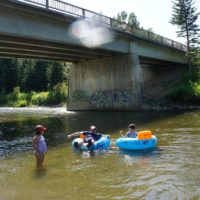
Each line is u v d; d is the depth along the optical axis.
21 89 85.75
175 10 55.03
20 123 29.02
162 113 32.28
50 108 58.09
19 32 24.27
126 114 32.81
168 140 15.91
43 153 11.74
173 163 11.19
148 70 58.03
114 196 8.08
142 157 12.38
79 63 43.28
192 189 8.32
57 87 68.88
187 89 43.06
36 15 25.39
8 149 15.48
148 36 43.00
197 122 23.44
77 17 29.03
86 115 34.44
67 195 8.34
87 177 9.88
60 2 27.22
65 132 21.02
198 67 54.88
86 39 31.52
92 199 7.95
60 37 28.41
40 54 36.34
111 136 18.22
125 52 38.47
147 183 9.00
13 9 23.20
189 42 54.84
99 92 41.12
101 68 41.09
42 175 10.31
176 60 52.97
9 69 89.50
